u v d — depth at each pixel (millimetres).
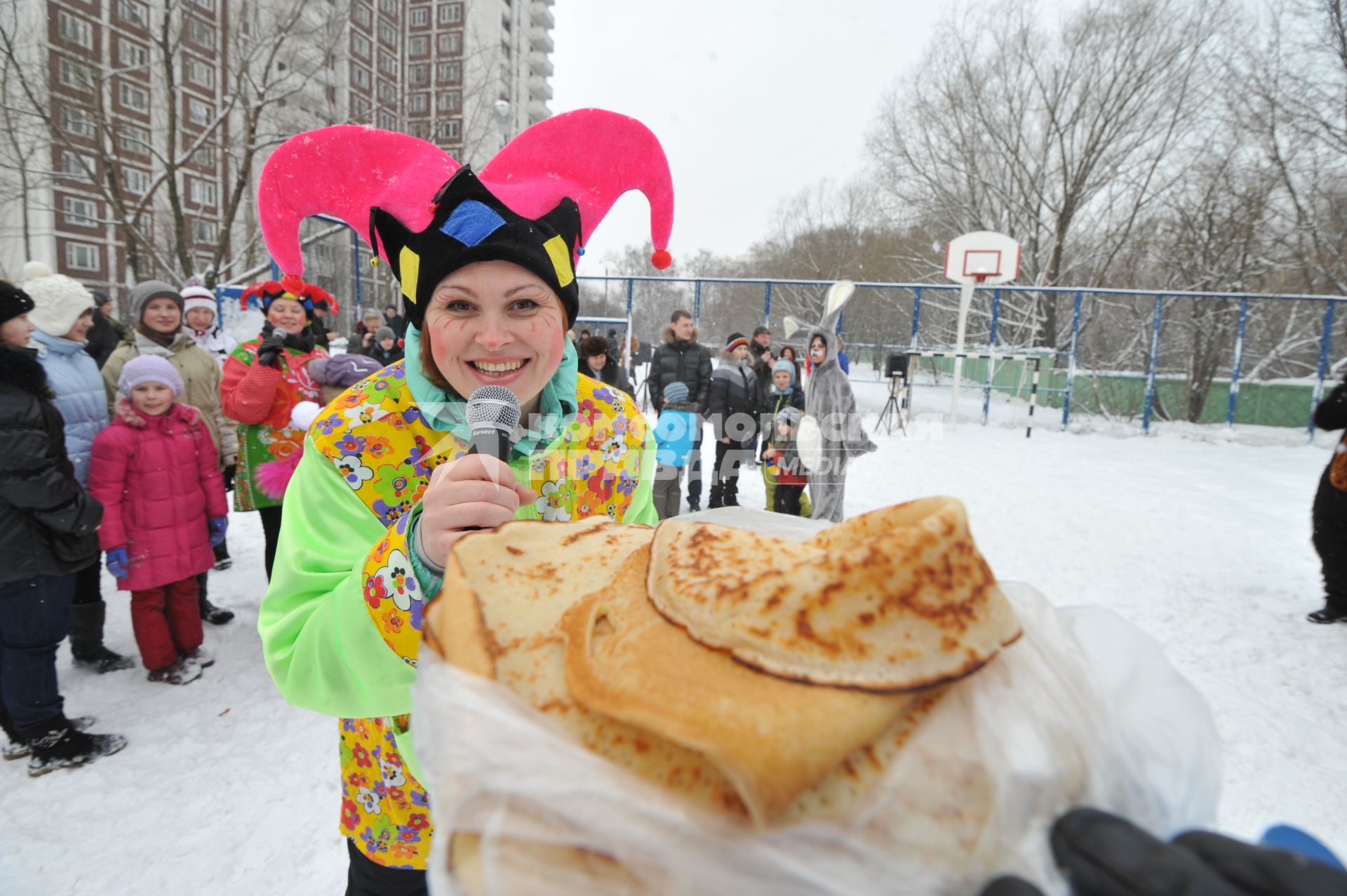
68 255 28141
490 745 458
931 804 425
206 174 22766
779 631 463
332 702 957
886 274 25094
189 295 4906
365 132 1195
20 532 2506
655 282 12609
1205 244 15547
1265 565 5188
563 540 703
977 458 9531
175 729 2932
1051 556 5367
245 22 10984
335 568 1020
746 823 405
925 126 20953
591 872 409
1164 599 4520
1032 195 19984
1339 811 2533
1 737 2830
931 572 476
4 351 2484
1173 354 16203
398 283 1127
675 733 417
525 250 1043
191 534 3318
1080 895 405
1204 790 493
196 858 2244
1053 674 501
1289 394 14070
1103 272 18562
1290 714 3166
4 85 10039
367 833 1173
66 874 2164
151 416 3193
